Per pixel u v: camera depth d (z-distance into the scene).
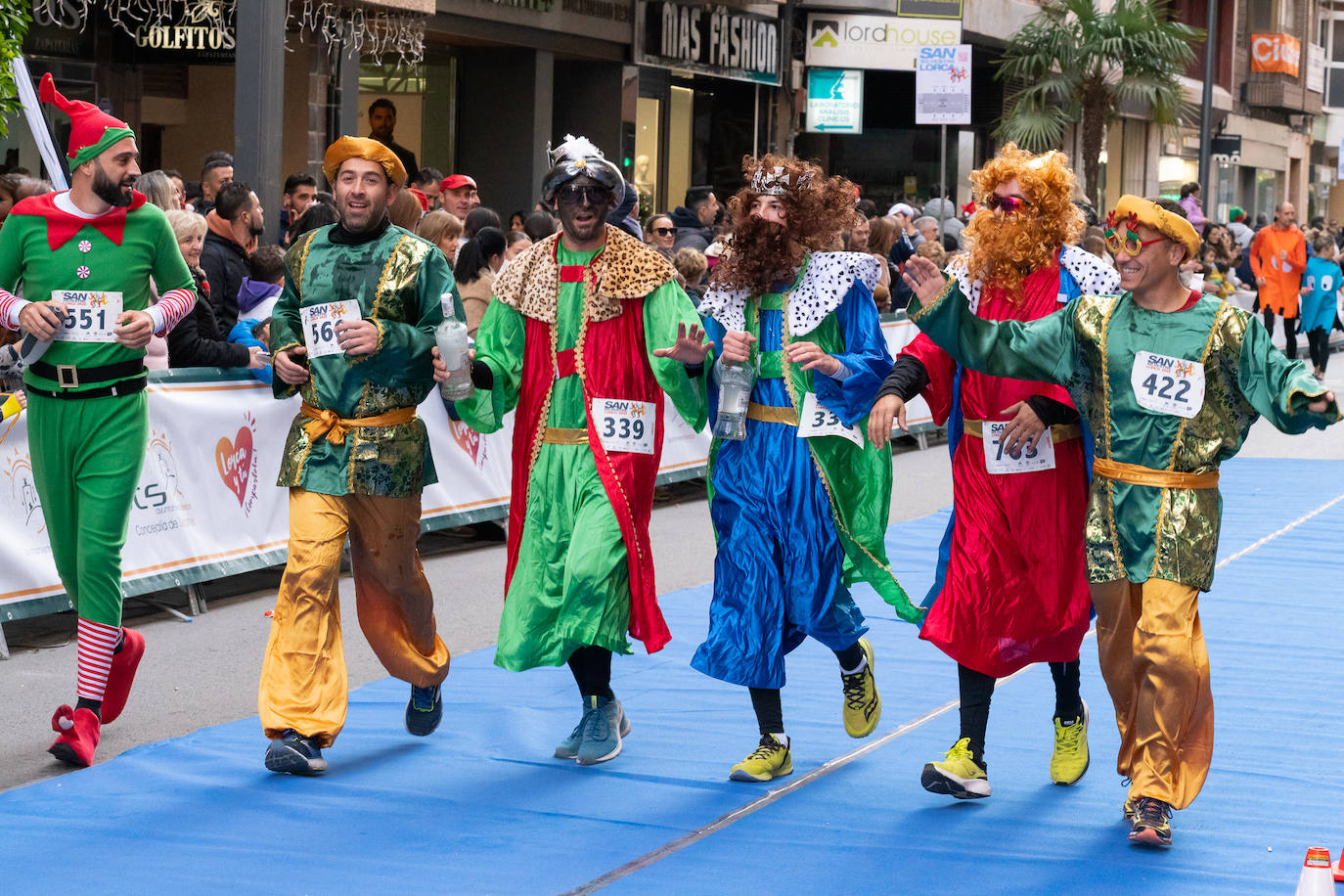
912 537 12.12
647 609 6.34
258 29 11.22
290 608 6.29
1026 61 29.81
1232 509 13.46
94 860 5.30
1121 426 5.54
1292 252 25.23
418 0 17.30
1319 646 8.61
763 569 6.20
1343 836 5.66
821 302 6.25
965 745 5.98
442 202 13.54
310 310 6.31
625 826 5.70
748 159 6.37
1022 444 5.80
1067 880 5.20
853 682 6.57
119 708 6.83
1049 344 5.59
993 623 5.91
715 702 7.44
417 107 21.50
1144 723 5.52
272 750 6.16
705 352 6.16
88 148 6.42
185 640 8.66
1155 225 5.39
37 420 6.54
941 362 5.99
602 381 6.34
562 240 6.50
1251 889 5.12
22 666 8.05
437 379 6.14
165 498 8.95
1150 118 31.31
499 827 5.68
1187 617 5.48
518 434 6.49
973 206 6.40
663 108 25.30
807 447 6.27
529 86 22.09
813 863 5.34
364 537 6.43
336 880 5.14
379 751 6.61
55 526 6.62
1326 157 64.75
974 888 5.12
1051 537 5.93
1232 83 51.59
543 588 6.35
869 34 27.75
